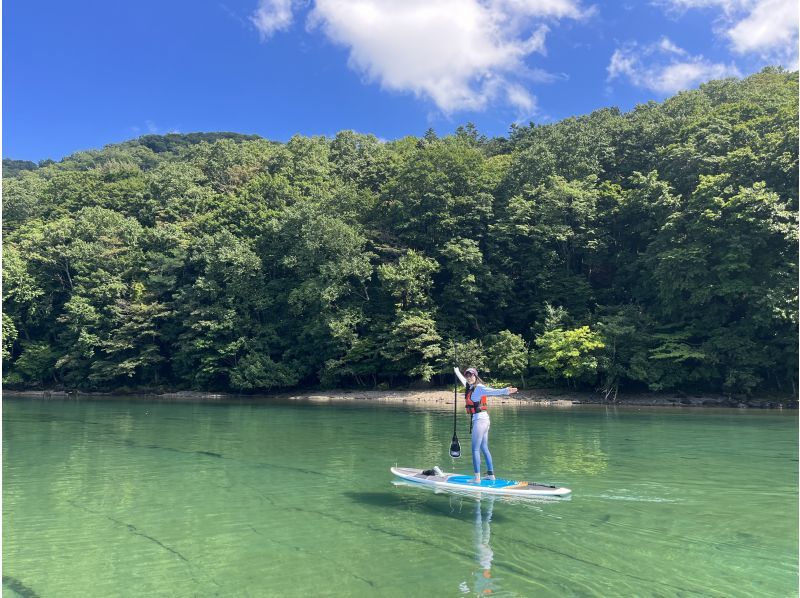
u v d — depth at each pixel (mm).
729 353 28109
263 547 6312
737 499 8469
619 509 7875
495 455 12680
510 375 33750
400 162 51469
